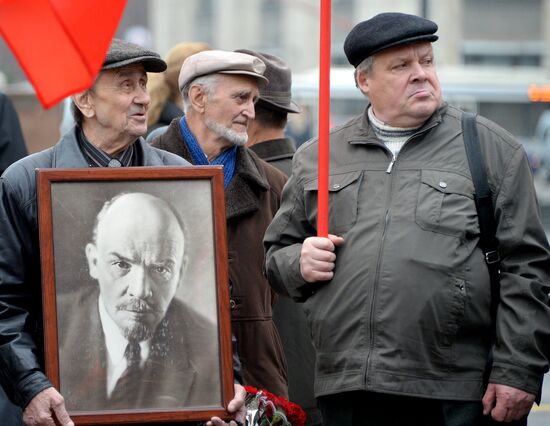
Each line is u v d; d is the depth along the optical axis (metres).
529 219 6.16
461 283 6.06
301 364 7.99
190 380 5.73
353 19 61.69
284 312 8.00
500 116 36.41
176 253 5.79
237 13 71.44
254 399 6.73
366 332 6.13
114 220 5.76
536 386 6.07
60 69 5.18
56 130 16.69
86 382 5.67
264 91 8.26
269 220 7.50
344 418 6.29
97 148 6.08
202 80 7.46
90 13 5.16
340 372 6.21
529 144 37.88
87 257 5.73
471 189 6.18
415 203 6.19
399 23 6.33
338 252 6.30
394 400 6.18
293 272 6.43
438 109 6.41
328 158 6.30
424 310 6.04
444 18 61.28
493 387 6.08
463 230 6.11
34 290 5.92
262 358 7.34
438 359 6.07
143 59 5.97
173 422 5.77
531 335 6.05
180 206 5.80
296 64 67.88
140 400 5.69
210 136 7.49
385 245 6.16
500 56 67.94
